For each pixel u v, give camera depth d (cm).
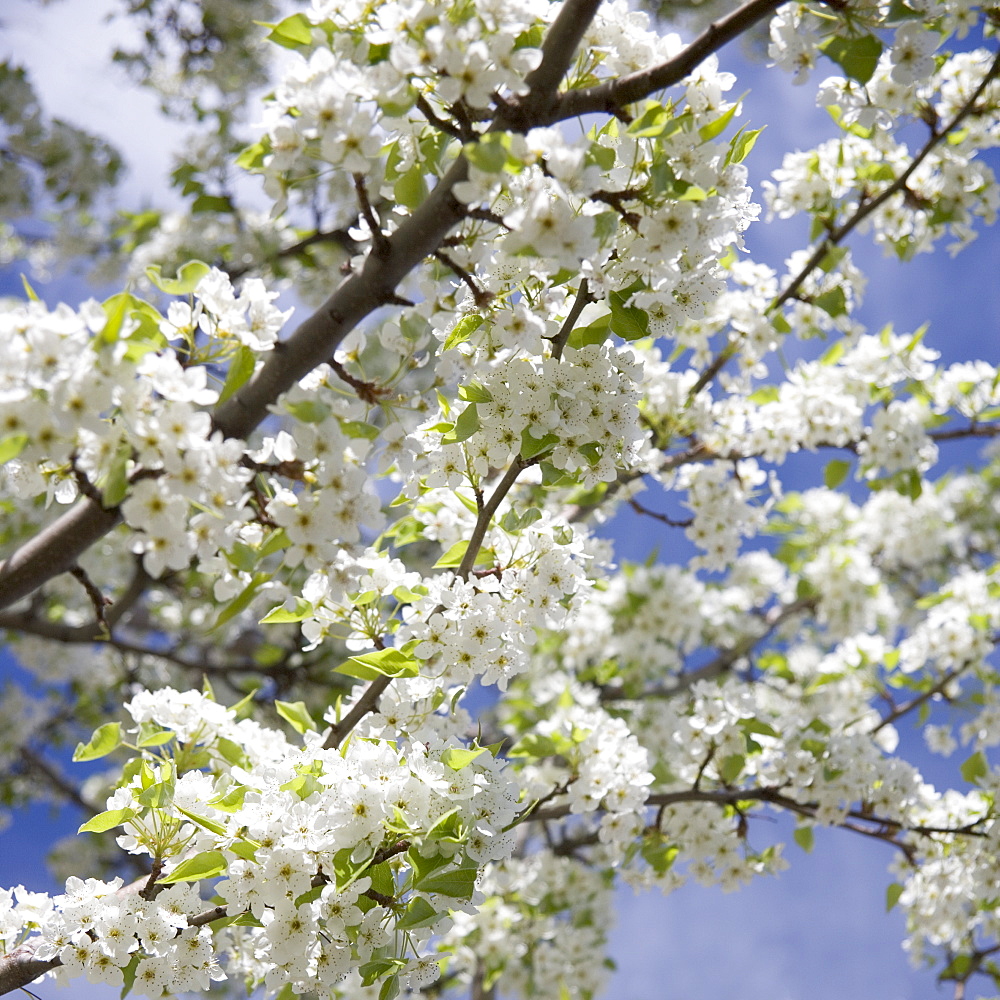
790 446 541
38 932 266
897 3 275
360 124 219
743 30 241
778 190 528
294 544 218
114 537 758
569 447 281
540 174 230
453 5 224
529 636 288
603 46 257
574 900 645
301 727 337
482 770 269
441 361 276
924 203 507
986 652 560
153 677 870
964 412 587
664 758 489
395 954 259
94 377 191
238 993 563
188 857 265
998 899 436
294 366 234
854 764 421
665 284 265
